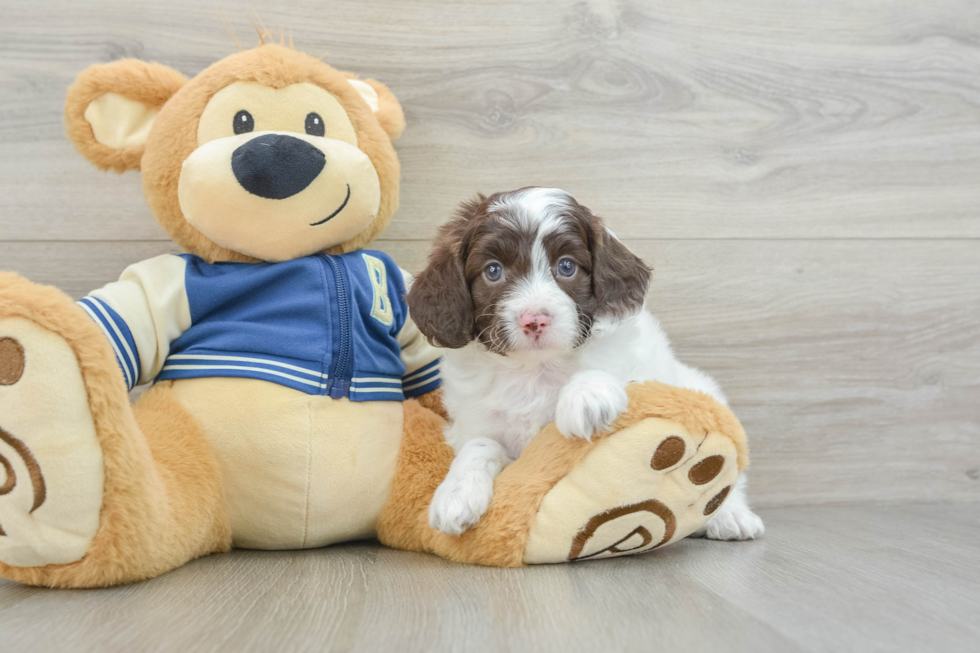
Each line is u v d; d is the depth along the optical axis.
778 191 2.48
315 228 1.78
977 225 2.55
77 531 1.38
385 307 1.91
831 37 2.50
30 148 2.20
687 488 1.52
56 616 1.21
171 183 1.80
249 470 1.68
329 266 1.83
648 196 2.42
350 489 1.73
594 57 2.39
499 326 1.59
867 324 2.51
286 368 1.72
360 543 1.88
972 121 2.55
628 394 1.51
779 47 2.47
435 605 1.24
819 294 2.49
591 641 1.05
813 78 2.49
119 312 1.66
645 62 2.41
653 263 2.42
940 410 2.53
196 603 1.27
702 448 1.49
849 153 2.51
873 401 2.51
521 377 1.72
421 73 2.33
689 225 2.44
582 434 1.46
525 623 1.13
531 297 1.56
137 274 1.76
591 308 1.65
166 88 1.86
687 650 1.02
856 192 2.51
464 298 1.68
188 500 1.58
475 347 1.76
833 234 2.50
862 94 2.51
